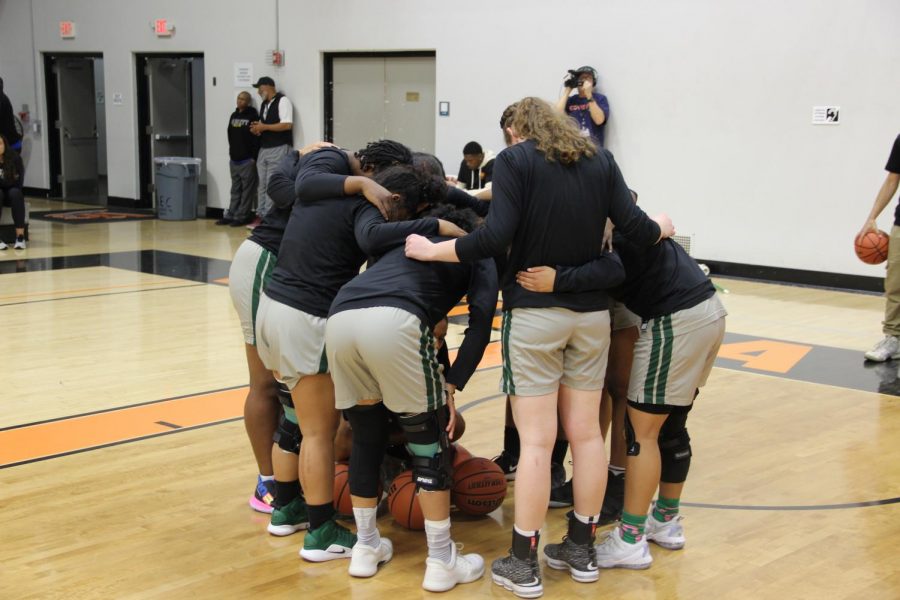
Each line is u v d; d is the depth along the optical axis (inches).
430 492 122.3
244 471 167.6
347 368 119.6
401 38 492.1
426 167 130.0
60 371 234.5
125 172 634.2
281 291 128.2
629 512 130.5
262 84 530.3
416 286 120.0
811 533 143.3
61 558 131.2
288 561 131.9
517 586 121.5
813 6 369.4
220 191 586.9
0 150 432.1
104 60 630.5
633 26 414.9
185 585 123.6
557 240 118.5
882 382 236.1
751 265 397.1
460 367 123.2
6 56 688.4
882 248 264.2
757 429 196.5
